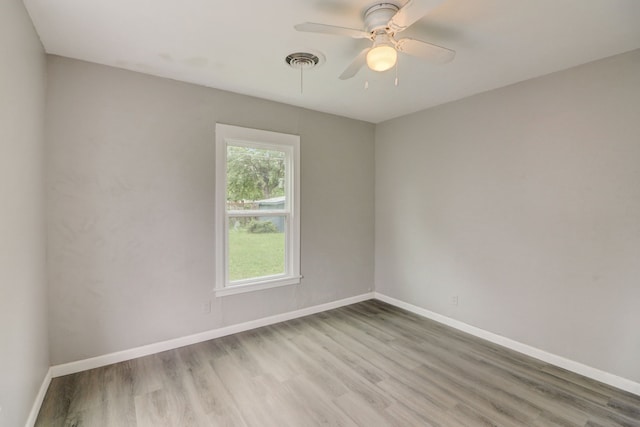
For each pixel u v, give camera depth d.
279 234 3.67
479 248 3.27
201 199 3.07
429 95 3.30
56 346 2.46
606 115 2.44
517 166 2.95
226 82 2.98
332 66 2.62
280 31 2.11
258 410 2.10
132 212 2.75
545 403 2.19
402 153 4.07
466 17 1.93
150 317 2.85
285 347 3.00
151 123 2.82
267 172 3.57
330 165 3.99
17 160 1.74
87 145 2.56
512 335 3.01
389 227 4.27
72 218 2.51
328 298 4.04
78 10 1.88
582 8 1.84
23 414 1.81
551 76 2.73
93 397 2.21
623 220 2.37
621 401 2.22
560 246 2.69
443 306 3.62
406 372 2.58
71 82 2.49
